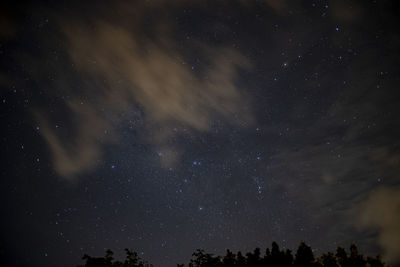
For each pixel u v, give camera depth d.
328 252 8.43
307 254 7.94
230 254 9.12
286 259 7.98
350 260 8.18
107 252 9.49
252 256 8.33
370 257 8.22
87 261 8.87
